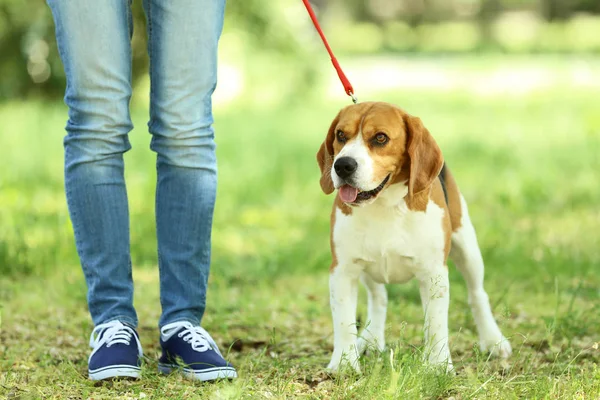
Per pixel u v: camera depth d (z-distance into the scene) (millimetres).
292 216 10188
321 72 22969
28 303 6457
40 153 13617
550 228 9156
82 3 4219
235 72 22109
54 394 4168
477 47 45000
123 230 4539
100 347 4414
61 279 7156
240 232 9422
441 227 4574
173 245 4594
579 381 4254
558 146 15156
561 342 5363
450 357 4648
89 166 4422
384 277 4688
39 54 21328
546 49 42062
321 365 4770
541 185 11367
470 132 17297
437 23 56344
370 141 4426
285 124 18812
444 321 4574
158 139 4500
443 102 22688
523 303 6473
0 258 7484
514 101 22609
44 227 8844
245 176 12469
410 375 4062
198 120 4449
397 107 4535
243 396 3984
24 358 4953
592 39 44281
